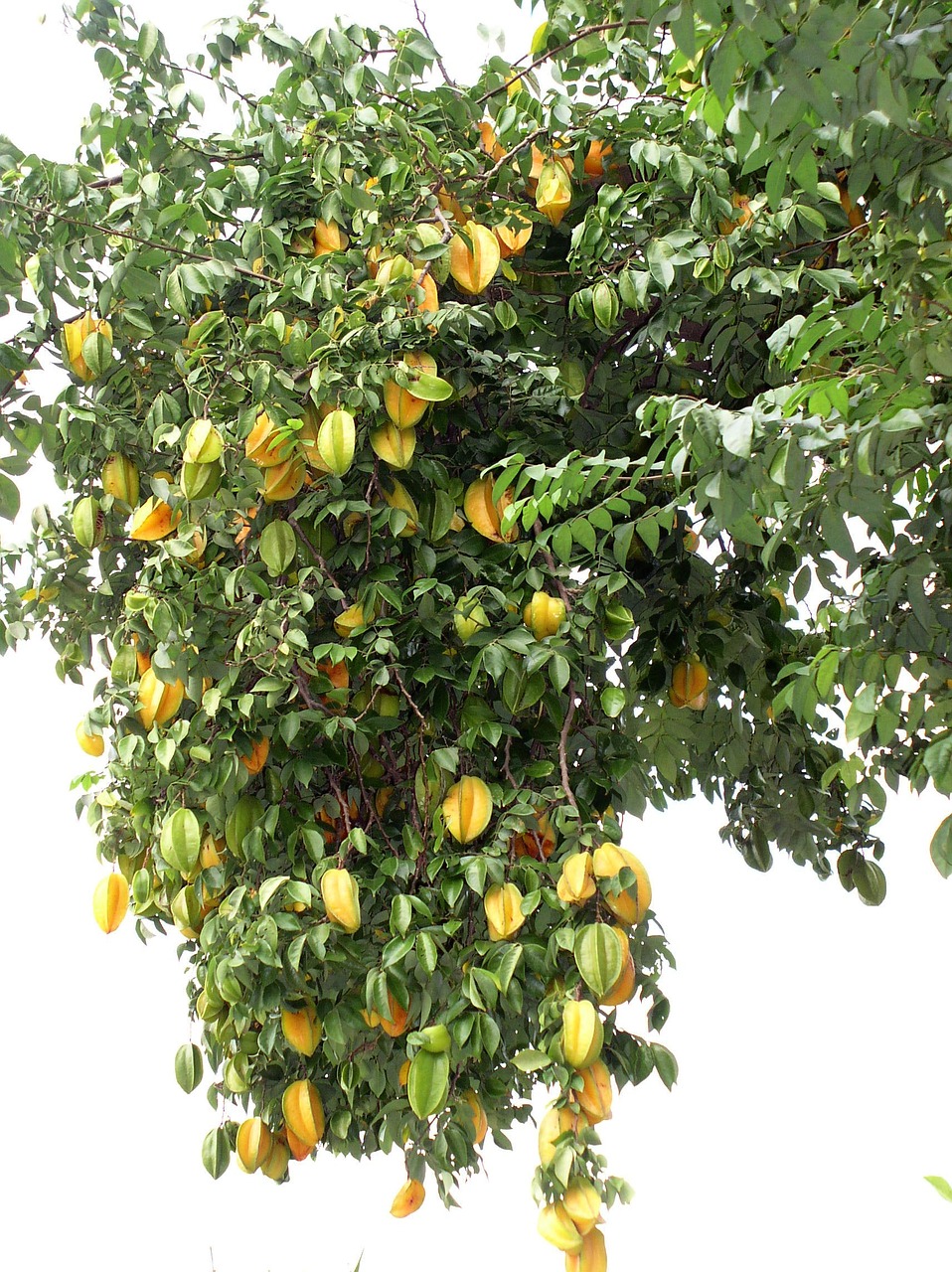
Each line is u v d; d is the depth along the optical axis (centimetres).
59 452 228
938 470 184
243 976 199
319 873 199
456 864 196
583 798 210
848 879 276
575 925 192
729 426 144
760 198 220
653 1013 212
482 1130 216
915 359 151
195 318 232
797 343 157
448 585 219
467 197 233
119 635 222
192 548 206
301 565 224
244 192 231
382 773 237
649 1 123
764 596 265
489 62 242
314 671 204
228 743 209
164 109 232
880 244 166
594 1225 187
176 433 205
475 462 228
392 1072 232
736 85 133
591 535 197
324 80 238
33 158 210
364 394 200
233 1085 225
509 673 203
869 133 147
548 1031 195
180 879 222
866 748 201
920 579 169
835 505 160
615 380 262
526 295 243
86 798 232
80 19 225
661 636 250
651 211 226
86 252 218
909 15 129
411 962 212
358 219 225
